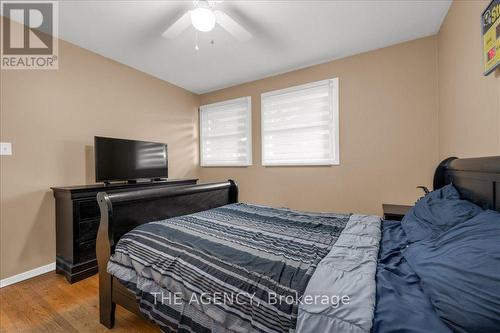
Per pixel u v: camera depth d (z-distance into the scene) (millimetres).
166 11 2033
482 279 645
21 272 2105
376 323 662
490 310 579
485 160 1136
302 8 2018
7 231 2037
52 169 2320
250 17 2133
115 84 2924
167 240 1304
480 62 1477
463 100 1744
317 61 3020
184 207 2025
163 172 3273
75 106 2516
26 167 2150
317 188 3121
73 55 2508
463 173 1367
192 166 4105
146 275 1190
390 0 1928
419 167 2523
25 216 2137
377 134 2725
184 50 2715
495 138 1314
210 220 1718
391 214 2105
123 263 1295
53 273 2252
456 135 1902
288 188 3350
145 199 1656
